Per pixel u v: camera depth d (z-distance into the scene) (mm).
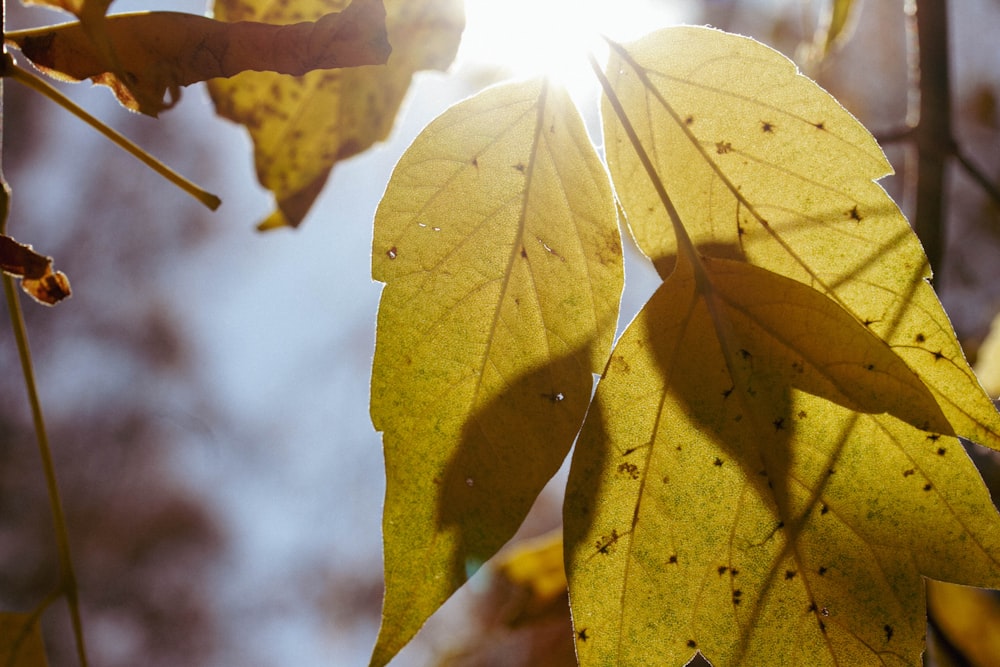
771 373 248
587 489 245
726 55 260
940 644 385
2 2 256
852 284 254
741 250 258
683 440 247
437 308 250
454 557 240
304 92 339
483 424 246
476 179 256
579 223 256
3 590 1920
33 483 2016
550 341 250
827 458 245
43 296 279
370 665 234
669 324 251
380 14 256
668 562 244
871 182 255
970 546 241
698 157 261
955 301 945
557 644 459
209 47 257
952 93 400
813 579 244
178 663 2119
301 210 349
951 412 248
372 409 245
